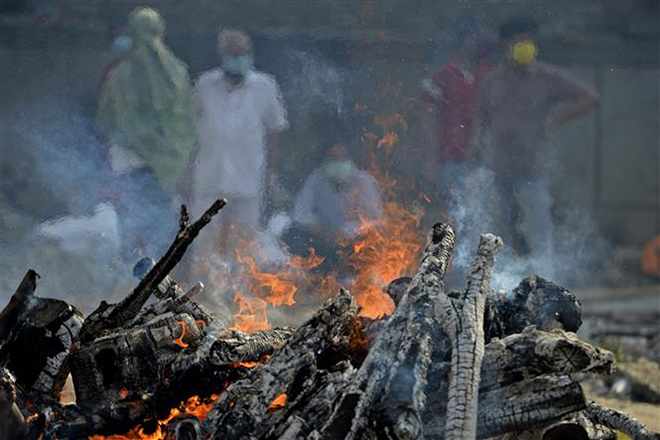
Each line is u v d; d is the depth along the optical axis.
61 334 12.46
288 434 10.67
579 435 10.44
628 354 27.05
